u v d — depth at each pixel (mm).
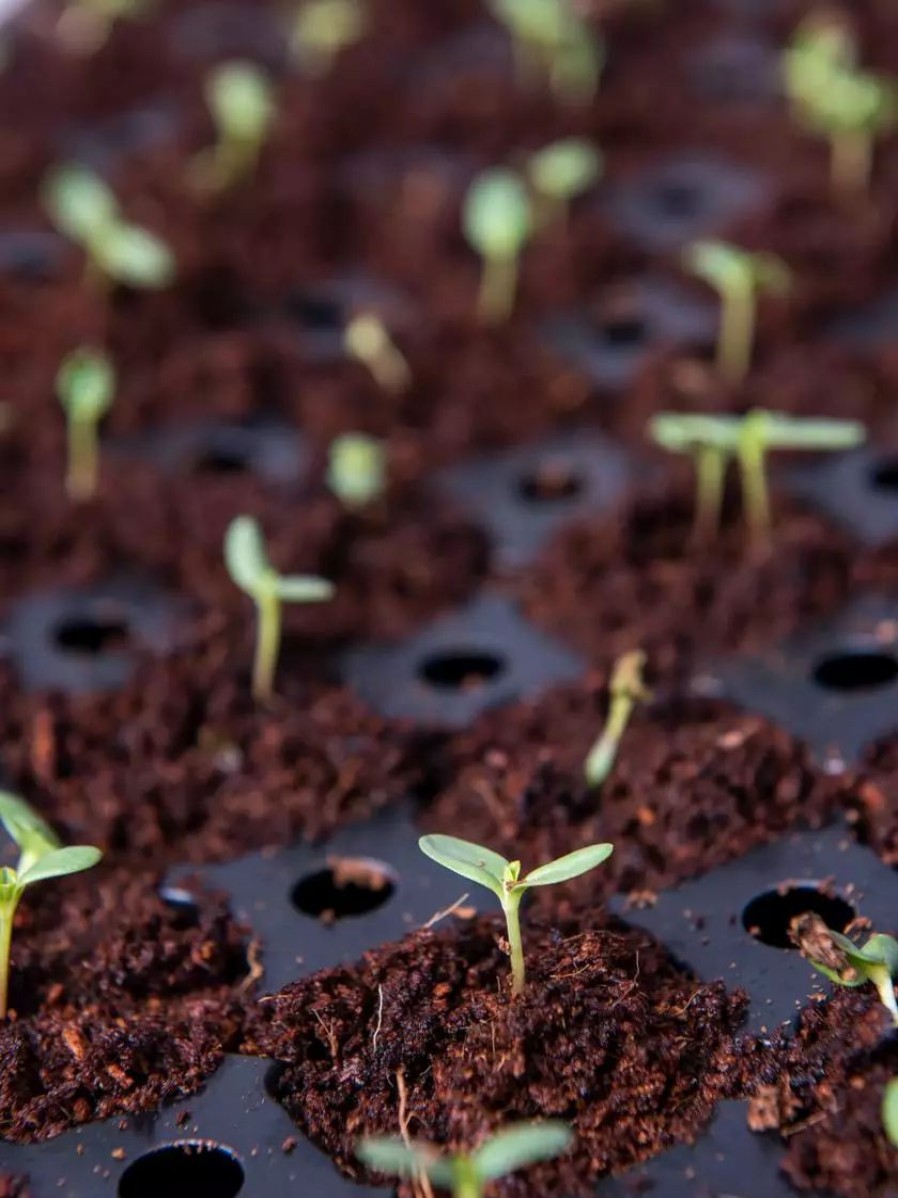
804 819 229
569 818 230
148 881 227
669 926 218
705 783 229
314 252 340
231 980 218
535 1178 198
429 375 310
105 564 276
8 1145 203
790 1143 199
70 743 245
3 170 365
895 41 395
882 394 299
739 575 263
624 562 269
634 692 235
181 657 254
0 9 430
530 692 251
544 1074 202
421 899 224
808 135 364
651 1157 199
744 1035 206
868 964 207
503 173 359
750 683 250
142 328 319
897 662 253
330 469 289
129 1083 206
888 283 326
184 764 242
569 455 293
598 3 415
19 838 217
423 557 272
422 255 338
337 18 402
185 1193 204
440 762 242
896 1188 195
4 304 328
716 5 423
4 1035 210
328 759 241
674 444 276
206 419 304
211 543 276
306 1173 200
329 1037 208
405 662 257
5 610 269
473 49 404
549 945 213
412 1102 203
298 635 260
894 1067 202
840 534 271
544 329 320
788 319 314
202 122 374
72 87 395
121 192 355
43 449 296
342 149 370
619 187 356
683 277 328
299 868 229
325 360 313
